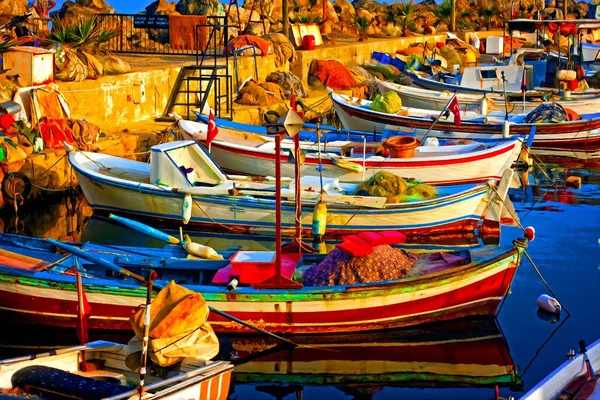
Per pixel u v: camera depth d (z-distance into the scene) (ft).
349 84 116.16
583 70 120.26
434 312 44.09
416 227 60.39
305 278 43.86
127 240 60.80
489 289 44.45
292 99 52.01
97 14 107.14
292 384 39.06
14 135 67.31
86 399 29.94
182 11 141.90
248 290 42.09
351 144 74.59
